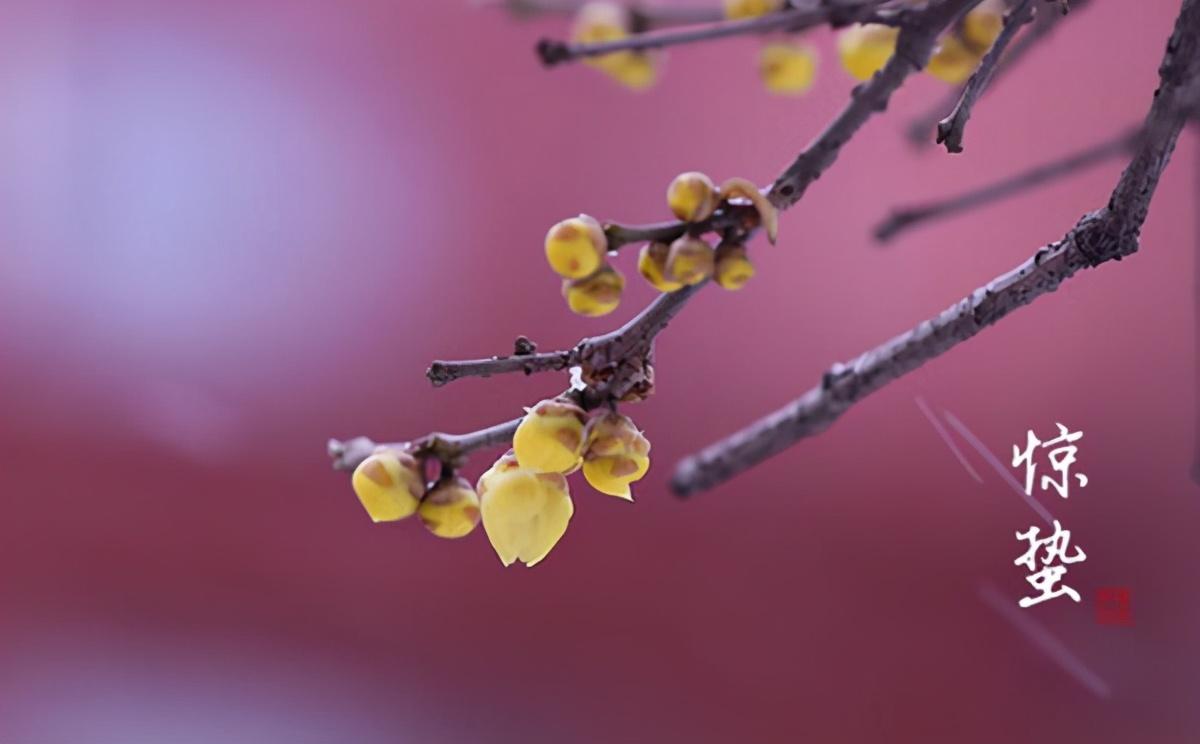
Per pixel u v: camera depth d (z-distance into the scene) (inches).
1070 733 31.3
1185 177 30.2
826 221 32.1
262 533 36.7
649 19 29.3
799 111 30.5
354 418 36.0
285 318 36.9
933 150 30.6
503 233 35.8
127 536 36.7
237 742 35.4
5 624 36.0
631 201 34.2
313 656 36.2
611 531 35.9
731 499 35.0
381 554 36.6
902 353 27.0
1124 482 30.9
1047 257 25.6
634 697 34.9
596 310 24.3
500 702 35.5
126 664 36.0
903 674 33.0
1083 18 29.8
